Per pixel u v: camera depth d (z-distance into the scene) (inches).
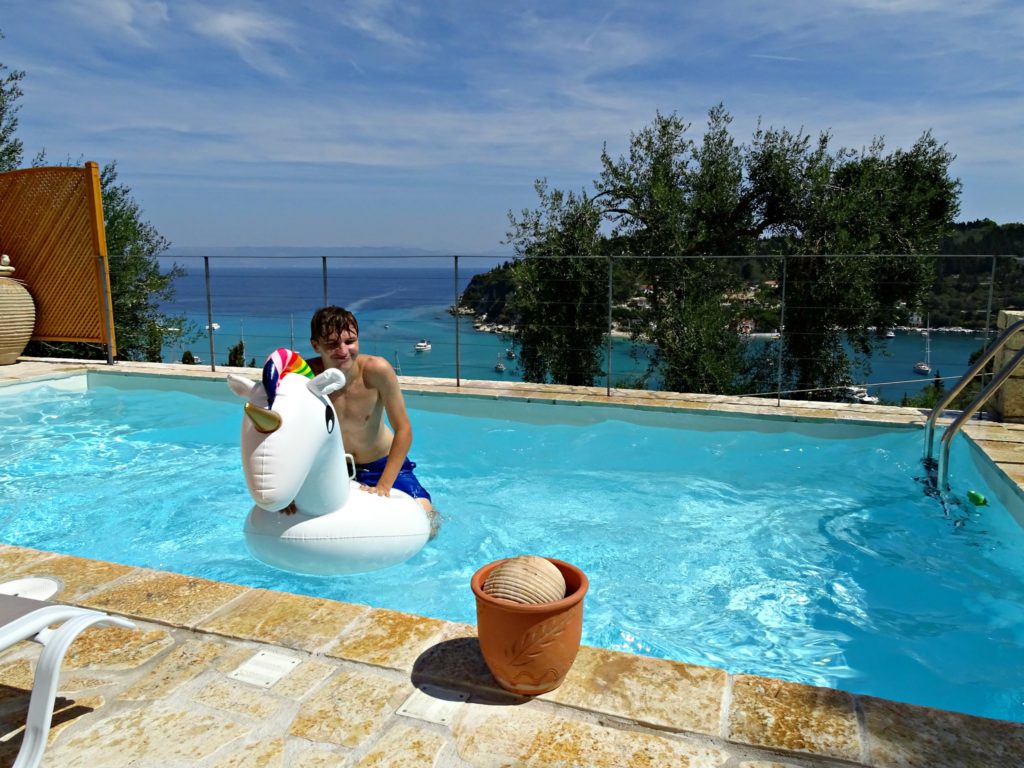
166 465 189.9
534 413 237.1
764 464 190.9
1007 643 102.6
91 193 304.8
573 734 62.1
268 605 87.4
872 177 464.8
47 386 281.7
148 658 75.3
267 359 102.2
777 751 59.5
